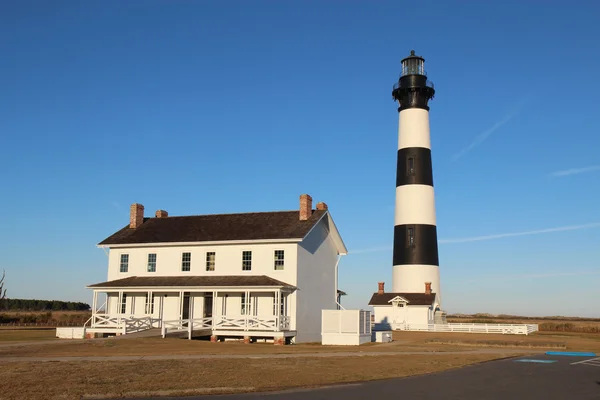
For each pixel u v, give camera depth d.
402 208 58.34
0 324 64.50
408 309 59.91
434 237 58.16
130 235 45.34
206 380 18.11
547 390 17.33
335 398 15.53
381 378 19.78
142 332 37.53
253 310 39.88
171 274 42.81
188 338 37.25
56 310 121.50
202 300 41.50
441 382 18.97
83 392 15.62
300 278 40.25
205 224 44.91
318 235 43.84
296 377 19.30
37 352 26.75
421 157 58.06
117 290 40.62
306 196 42.59
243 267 41.16
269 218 43.75
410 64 59.53
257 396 15.77
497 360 27.05
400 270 58.69
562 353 31.47
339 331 36.66
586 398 15.90
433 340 39.53
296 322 39.12
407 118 58.94
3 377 17.83
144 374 19.06
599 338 51.72
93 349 28.42
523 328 57.69
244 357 25.48
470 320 110.38
